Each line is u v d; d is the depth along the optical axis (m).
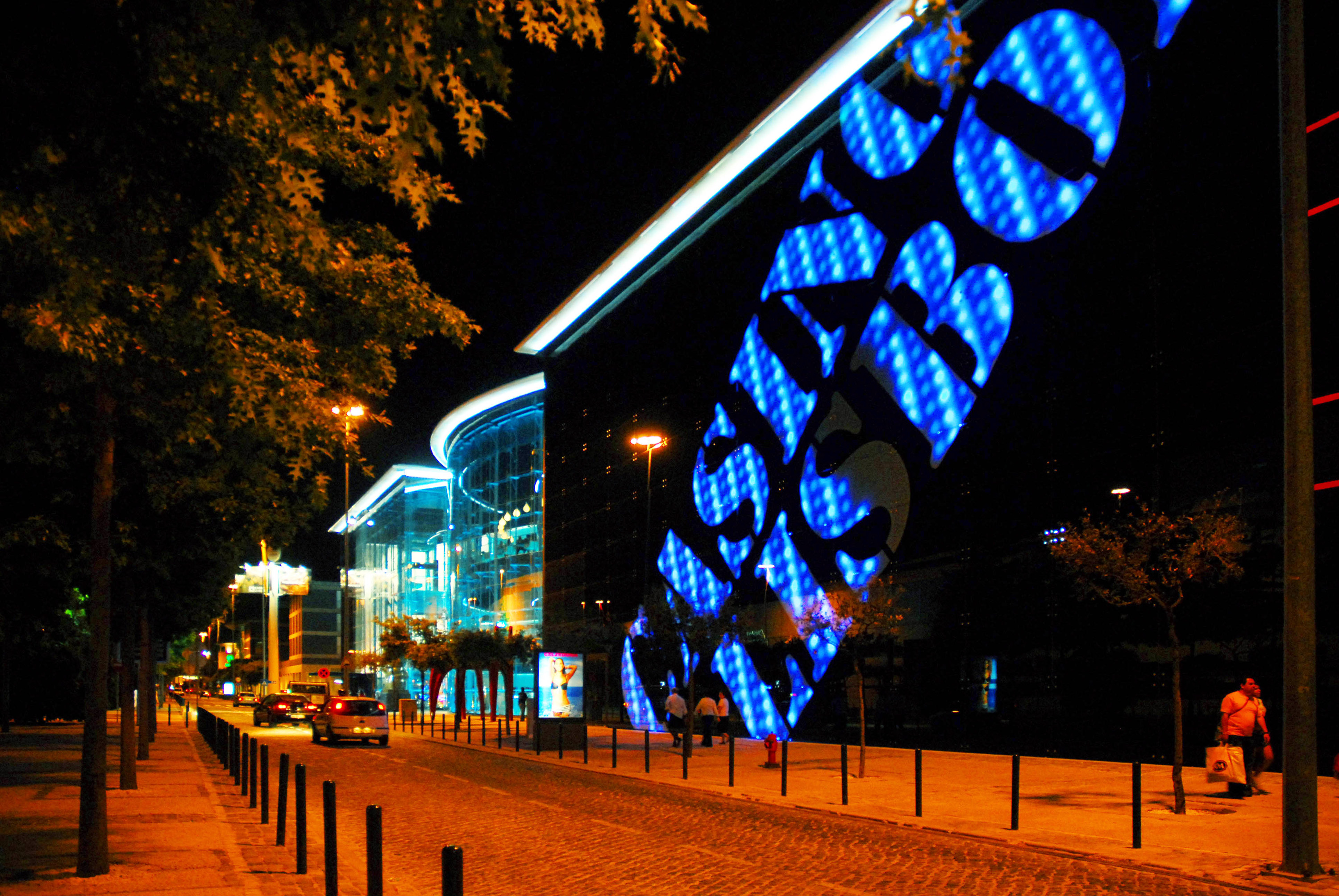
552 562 53.91
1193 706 19.52
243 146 6.30
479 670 56.16
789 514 32.72
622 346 46.78
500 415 75.38
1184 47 21.11
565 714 29.33
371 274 11.82
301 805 10.09
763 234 35.66
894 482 27.94
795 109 32.81
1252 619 18.61
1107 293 22.23
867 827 13.61
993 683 24.11
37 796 16.25
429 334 12.35
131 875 9.55
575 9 5.47
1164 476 20.55
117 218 5.79
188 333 8.66
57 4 4.74
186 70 5.70
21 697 47.50
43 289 7.27
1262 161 19.36
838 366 30.83
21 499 14.79
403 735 40.22
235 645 169.25
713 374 38.22
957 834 12.78
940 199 27.27
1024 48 25.03
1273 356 18.73
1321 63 18.39
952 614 25.42
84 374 9.50
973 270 25.91
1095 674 21.58
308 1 5.10
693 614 26.62
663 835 12.96
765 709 33.38
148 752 25.14
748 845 12.14
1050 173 24.00
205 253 6.18
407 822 14.28
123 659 24.73
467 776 21.83
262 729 47.78
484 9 5.26
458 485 85.62
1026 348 24.11
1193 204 20.58
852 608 20.44
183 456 14.78
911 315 27.94
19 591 18.89
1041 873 10.12
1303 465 9.88
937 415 26.66
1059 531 22.66
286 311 11.31
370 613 104.50
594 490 48.75
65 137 5.07
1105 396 22.00
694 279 40.41
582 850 11.80
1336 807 14.12
